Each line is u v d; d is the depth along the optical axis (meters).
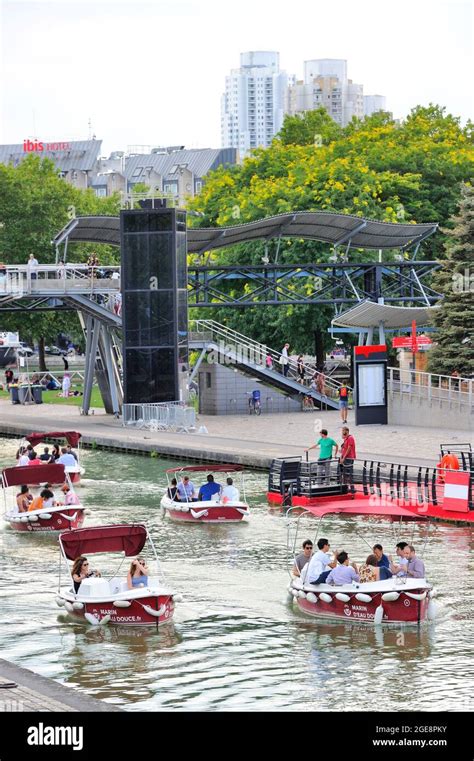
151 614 41.06
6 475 62.41
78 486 71.56
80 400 125.00
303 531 56.97
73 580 43.50
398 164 127.25
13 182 150.50
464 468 60.28
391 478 61.50
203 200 133.38
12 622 42.25
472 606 43.22
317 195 119.00
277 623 41.72
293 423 94.25
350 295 115.69
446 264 95.69
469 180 127.44
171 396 95.56
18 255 149.38
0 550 55.66
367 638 39.72
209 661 37.38
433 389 89.00
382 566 42.94
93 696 34.12
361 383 91.12
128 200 96.81
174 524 59.66
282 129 171.88
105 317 101.06
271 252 116.69
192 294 107.88
